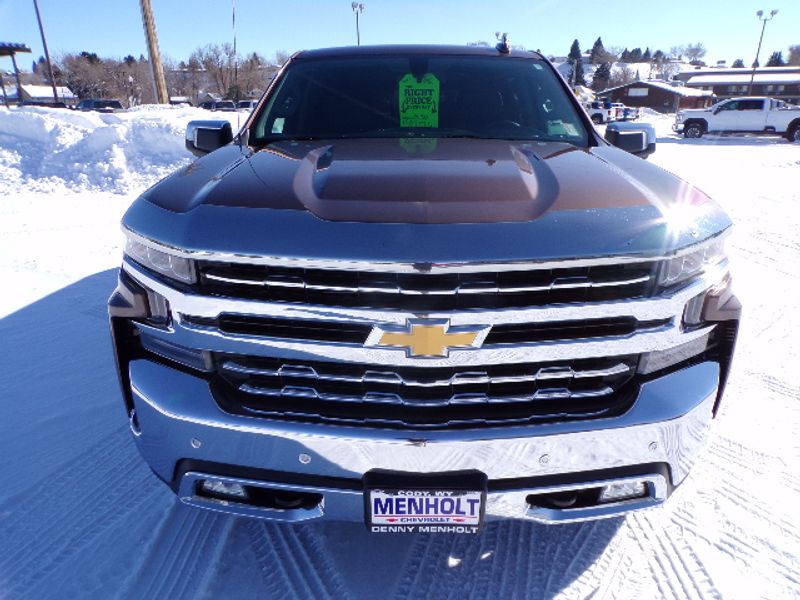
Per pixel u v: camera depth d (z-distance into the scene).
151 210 1.55
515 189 1.50
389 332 1.34
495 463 1.45
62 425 2.61
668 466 1.56
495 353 1.37
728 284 1.62
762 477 2.28
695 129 23.16
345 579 1.82
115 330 1.61
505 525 2.06
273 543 1.96
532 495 1.51
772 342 3.48
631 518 2.09
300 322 1.38
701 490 2.21
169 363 1.56
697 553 1.93
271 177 1.63
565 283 1.35
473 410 1.45
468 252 1.29
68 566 1.86
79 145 9.50
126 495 2.17
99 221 6.43
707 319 1.56
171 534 1.99
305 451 1.46
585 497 1.58
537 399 1.45
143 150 9.48
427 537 2.00
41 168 9.23
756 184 9.90
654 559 1.91
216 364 1.49
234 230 1.37
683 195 1.59
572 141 2.39
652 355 1.50
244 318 1.41
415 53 2.86
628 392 1.50
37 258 5.04
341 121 2.49
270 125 2.52
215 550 1.93
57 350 3.33
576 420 1.46
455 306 1.34
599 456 1.49
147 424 1.56
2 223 6.26
